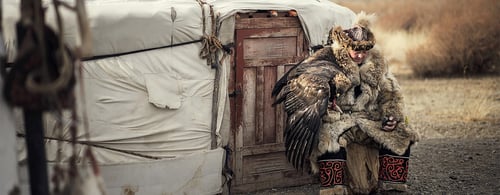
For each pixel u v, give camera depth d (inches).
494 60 428.1
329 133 191.8
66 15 162.1
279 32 199.6
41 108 105.9
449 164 250.7
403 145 197.0
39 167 111.1
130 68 175.3
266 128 203.3
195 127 186.7
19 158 165.8
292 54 203.3
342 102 195.5
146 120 179.2
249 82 197.8
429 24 491.2
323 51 191.9
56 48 106.0
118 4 175.2
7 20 160.2
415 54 436.5
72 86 106.3
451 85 401.4
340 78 185.5
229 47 190.2
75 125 107.7
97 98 173.2
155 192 182.7
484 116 332.5
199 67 185.9
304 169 211.6
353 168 201.3
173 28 179.0
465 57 427.2
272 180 207.2
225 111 192.7
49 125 168.9
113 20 170.9
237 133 197.8
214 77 189.3
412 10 515.5
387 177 199.3
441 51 432.1
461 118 330.0
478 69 428.8
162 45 179.6
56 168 108.5
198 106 187.0
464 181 228.7
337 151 191.5
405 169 198.7
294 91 184.2
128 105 176.6
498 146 278.7
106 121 174.9
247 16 193.9
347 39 187.2
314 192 207.0
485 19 434.6
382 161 200.5
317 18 205.3
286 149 185.8
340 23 213.9
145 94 177.9
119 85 174.7
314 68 185.8
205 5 186.5
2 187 106.7
